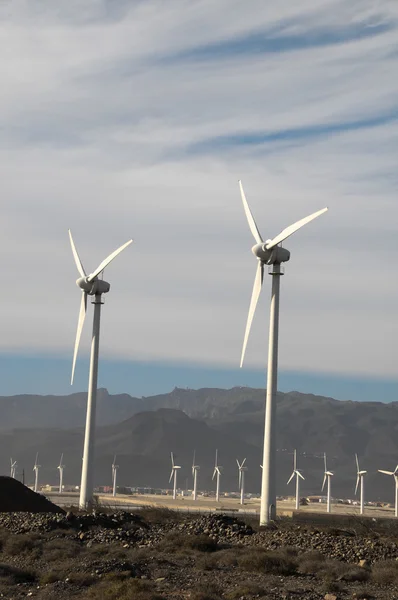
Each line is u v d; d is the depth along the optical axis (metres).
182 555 49.78
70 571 43.41
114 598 36.62
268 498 75.56
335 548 51.53
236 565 46.75
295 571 44.91
